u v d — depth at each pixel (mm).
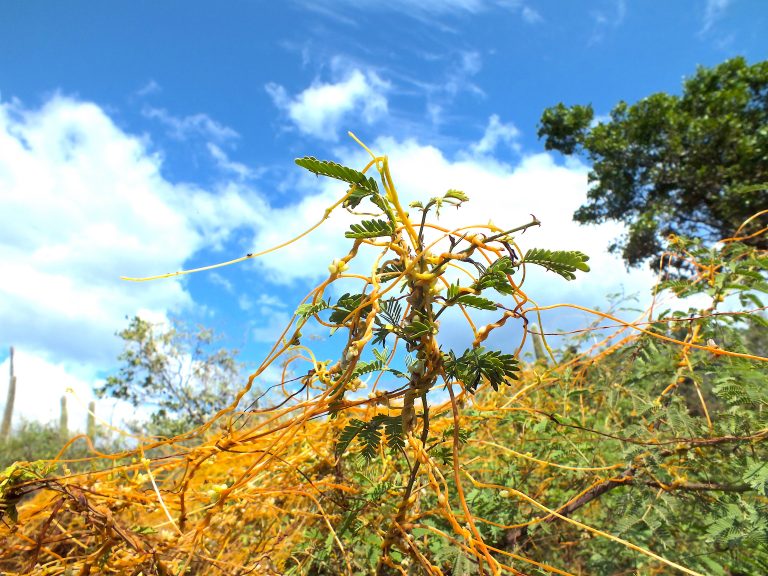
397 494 1603
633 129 10680
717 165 9930
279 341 1215
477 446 2000
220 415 1327
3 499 1188
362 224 1074
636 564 1919
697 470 1803
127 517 1851
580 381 2381
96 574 1302
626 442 1846
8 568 1559
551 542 2037
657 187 10836
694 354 1984
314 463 1885
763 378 1650
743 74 10773
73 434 8398
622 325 1424
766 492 1467
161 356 7605
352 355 1051
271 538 1867
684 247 2242
